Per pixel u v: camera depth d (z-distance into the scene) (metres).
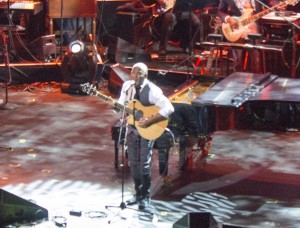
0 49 46.91
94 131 37.66
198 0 46.12
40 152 34.47
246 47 41.56
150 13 48.16
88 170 32.41
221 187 30.77
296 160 33.84
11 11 45.72
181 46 49.47
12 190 30.14
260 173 32.25
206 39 48.28
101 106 42.09
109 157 34.00
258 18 42.06
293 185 31.05
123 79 43.28
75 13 46.97
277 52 43.09
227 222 27.67
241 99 28.75
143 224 27.23
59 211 28.20
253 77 32.31
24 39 49.25
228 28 42.62
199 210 28.66
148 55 48.03
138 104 28.16
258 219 27.92
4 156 33.78
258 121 29.12
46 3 47.38
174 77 45.59
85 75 44.50
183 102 29.95
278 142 36.09
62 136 36.75
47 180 31.25
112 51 48.31
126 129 28.72
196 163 33.09
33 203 26.75
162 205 29.03
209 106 28.50
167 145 31.02
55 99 43.31
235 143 35.88
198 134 29.75
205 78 40.62
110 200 29.42
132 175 28.80
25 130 37.56
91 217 27.70
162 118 27.95
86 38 49.16
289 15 43.00
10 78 43.75
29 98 43.31
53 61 47.59
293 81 32.31
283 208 28.91
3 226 26.20
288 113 29.17
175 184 31.00
